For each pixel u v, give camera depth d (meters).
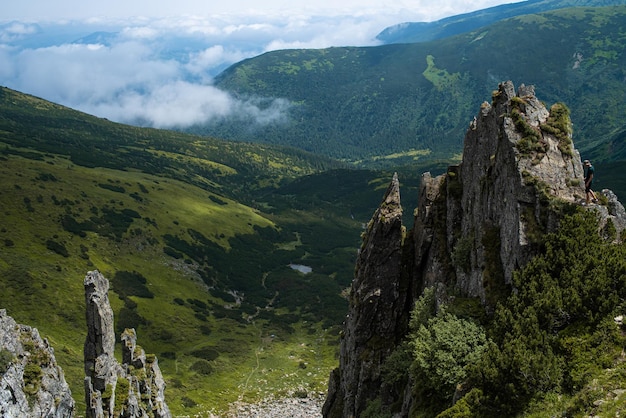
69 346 123.06
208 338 160.50
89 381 52.81
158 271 194.25
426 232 60.62
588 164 41.78
